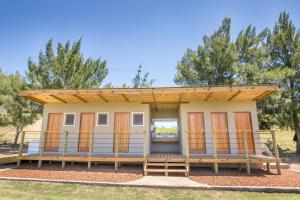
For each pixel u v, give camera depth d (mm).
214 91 7855
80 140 10008
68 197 4781
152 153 10406
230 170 8023
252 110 9617
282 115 14539
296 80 14898
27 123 17156
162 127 12344
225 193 5250
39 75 15117
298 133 15250
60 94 8523
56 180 6156
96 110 10281
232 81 13523
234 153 9195
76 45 15836
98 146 9812
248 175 7047
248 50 14766
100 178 6445
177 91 8047
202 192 5328
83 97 9320
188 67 15711
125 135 9891
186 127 9672
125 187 5727
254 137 9328
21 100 15250
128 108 10180
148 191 5395
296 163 10727
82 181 6059
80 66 15898
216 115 9719
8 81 17062
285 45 15602
